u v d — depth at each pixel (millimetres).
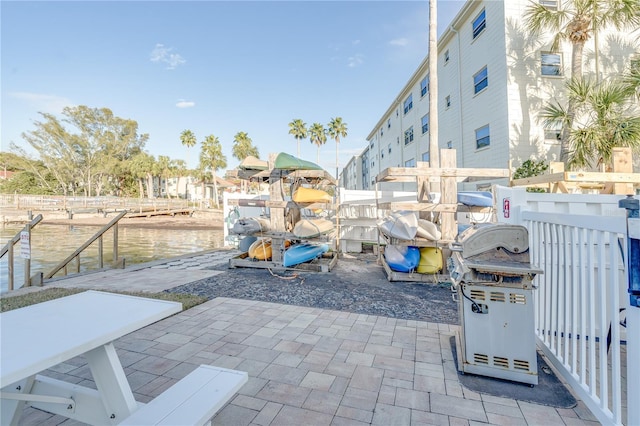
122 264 6156
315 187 7125
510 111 9219
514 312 2109
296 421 1725
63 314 1481
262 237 5867
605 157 6750
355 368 2305
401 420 1733
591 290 1836
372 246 8523
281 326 3125
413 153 16281
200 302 3857
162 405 1296
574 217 2012
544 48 9289
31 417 1784
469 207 4953
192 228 19141
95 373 1381
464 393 1993
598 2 7695
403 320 3297
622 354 2477
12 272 4879
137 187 45812
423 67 14398
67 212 24609
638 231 1350
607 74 9227
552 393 1994
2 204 26688
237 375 1553
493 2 9805
